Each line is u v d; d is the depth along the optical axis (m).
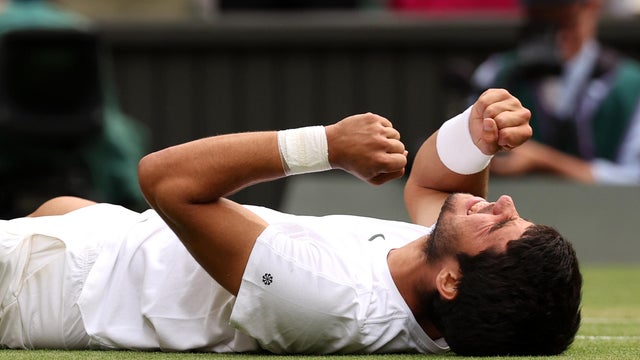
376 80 33.66
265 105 33.88
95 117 26.28
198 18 34.78
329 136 11.51
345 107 33.75
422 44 33.44
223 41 33.75
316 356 11.91
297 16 34.59
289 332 11.73
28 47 25.94
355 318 11.74
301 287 11.55
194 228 11.54
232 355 11.96
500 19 33.25
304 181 30.55
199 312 12.05
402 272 11.95
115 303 12.23
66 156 26.94
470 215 11.64
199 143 11.59
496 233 11.49
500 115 12.11
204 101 33.91
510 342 11.59
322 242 12.05
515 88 29.58
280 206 33.06
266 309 11.60
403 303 11.95
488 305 11.46
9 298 12.48
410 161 29.16
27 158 26.75
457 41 33.34
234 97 33.94
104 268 12.30
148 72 33.78
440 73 33.41
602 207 29.94
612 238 29.91
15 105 26.00
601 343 14.16
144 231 12.40
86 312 12.20
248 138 11.57
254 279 11.54
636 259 29.81
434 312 11.81
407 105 33.53
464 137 12.69
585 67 29.30
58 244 12.48
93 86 26.33
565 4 28.88
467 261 11.52
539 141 29.52
